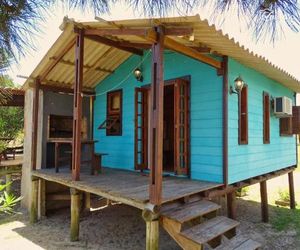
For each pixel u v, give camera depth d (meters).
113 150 7.37
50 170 6.59
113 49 6.46
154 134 3.63
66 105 7.64
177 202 4.05
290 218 7.06
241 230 6.13
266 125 6.90
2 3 1.57
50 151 7.25
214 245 3.75
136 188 4.43
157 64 3.65
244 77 5.78
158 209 3.57
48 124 7.21
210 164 5.20
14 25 1.63
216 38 4.09
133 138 6.78
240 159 5.50
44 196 6.89
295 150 9.03
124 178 5.46
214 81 5.22
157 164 3.57
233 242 3.82
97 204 8.09
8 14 1.59
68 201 7.75
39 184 6.80
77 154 5.21
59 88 7.30
